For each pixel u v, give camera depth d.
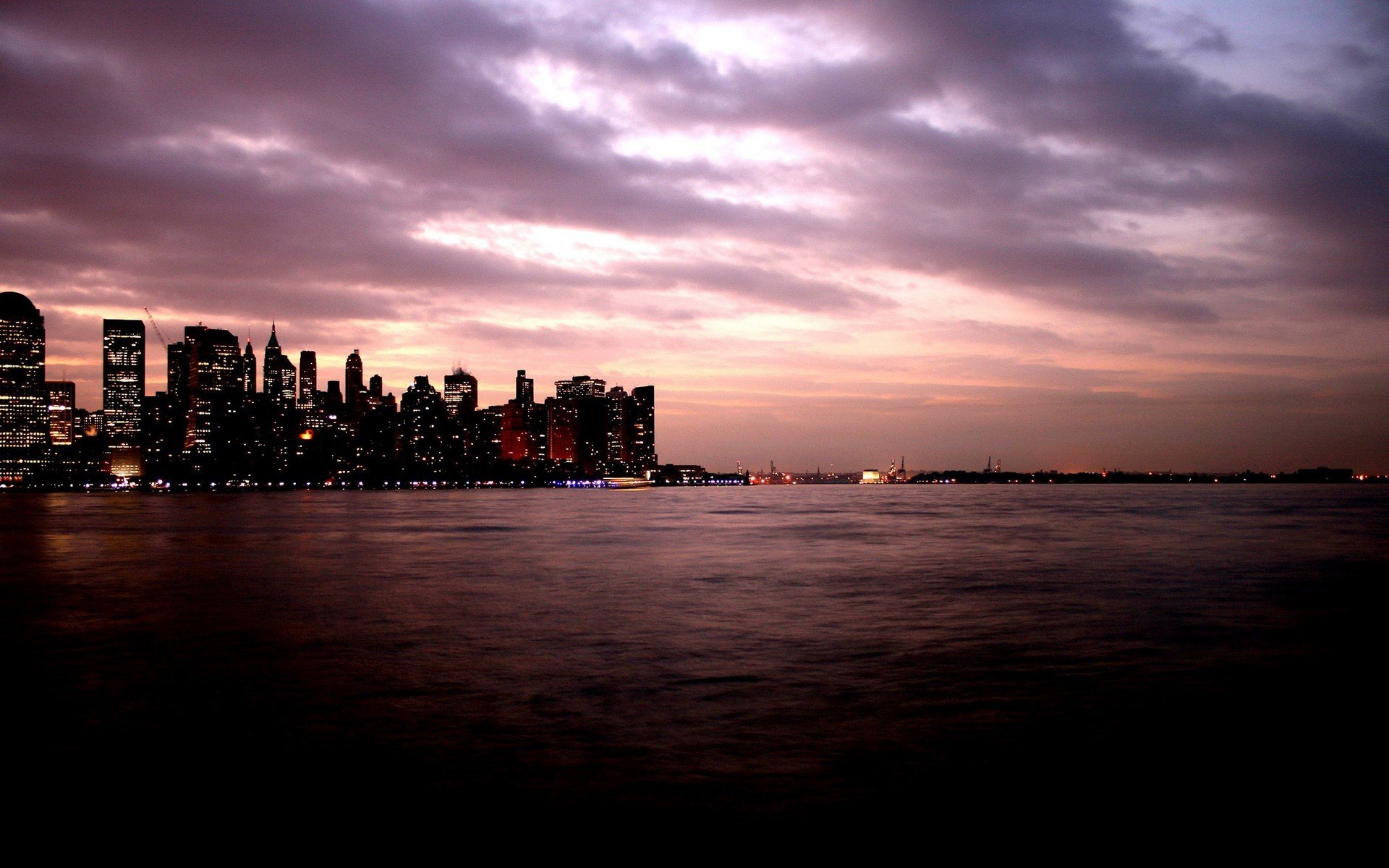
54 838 13.41
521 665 25.23
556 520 125.25
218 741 18.19
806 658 26.23
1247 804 14.75
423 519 129.62
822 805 14.66
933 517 127.31
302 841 13.31
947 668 24.80
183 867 12.46
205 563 58.41
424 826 13.82
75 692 22.42
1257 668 24.92
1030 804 14.72
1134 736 18.48
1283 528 94.25
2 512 172.00
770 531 94.00
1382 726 19.20
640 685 22.83
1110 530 91.69
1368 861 12.68
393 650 27.62
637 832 13.60
